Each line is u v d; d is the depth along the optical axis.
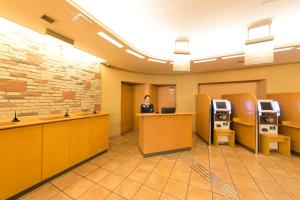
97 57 4.32
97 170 2.97
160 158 3.61
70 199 2.11
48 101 3.12
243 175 2.82
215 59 4.40
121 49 3.60
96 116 3.65
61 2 1.89
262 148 4.05
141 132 3.89
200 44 3.96
